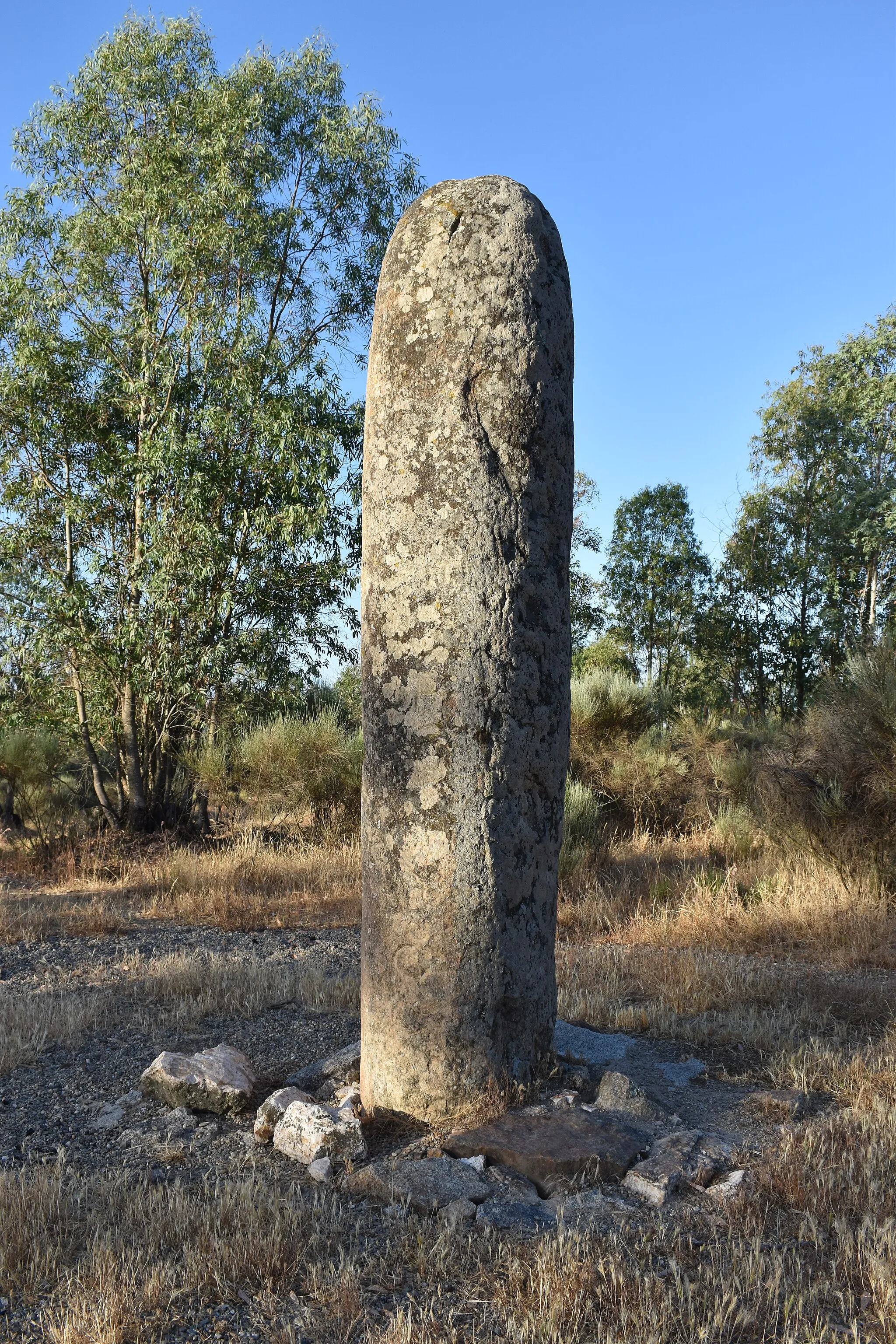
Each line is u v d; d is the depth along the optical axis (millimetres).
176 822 13375
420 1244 2850
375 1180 3254
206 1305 2625
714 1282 2619
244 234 12922
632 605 33094
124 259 13219
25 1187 3199
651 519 32875
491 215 3898
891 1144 3426
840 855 8602
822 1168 3277
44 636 12305
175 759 13742
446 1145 3475
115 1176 3414
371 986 3875
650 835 12883
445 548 3768
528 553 3855
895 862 8203
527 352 3879
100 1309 2523
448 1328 2473
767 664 26422
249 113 13391
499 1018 3742
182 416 12711
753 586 26797
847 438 24750
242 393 12367
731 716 22844
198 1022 5461
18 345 12477
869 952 6828
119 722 13414
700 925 7742
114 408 13242
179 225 12742
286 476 12617
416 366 3867
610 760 13891
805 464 26250
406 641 3809
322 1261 2816
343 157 13977
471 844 3703
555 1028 4465
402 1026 3754
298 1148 3551
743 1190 3186
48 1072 4672
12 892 10422
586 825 10883
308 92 14414
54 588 12352
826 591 25594
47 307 12609
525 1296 2609
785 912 7875
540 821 3900
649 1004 5547
